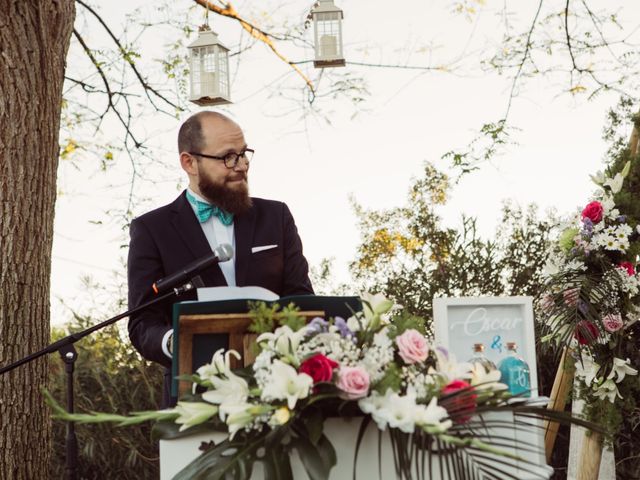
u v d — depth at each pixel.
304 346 1.78
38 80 3.60
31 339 3.51
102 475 4.99
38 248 3.57
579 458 3.56
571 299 3.40
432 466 1.79
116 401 4.95
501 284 4.91
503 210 5.13
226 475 1.70
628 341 3.79
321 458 1.71
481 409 1.78
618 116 5.19
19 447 3.42
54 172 3.70
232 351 1.78
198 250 3.07
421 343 1.82
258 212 3.25
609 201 3.49
